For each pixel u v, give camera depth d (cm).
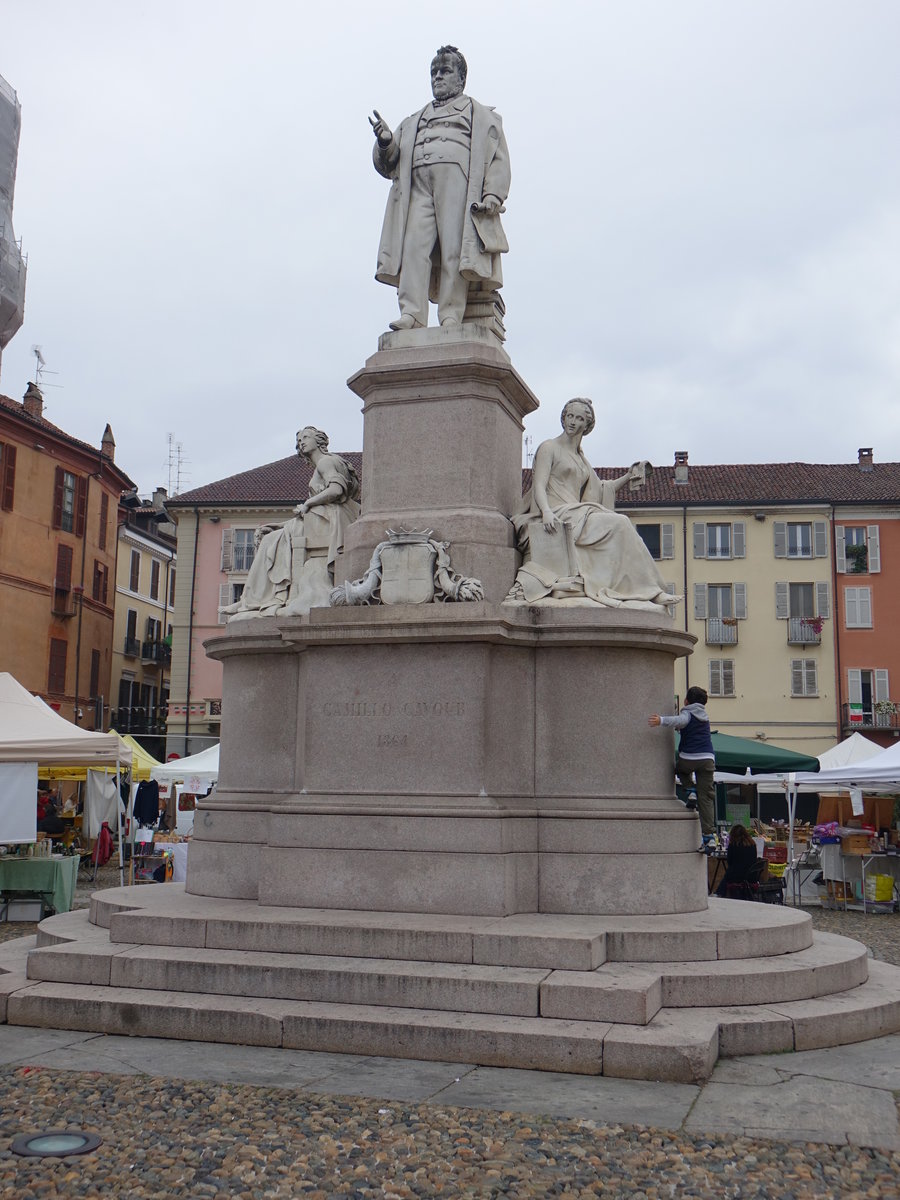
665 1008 704
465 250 1001
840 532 4219
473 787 853
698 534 4259
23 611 3912
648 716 900
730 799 3491
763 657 4200
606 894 840
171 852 1923
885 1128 543
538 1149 510
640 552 944
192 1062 642
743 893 1488
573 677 891
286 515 4259
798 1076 624
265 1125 538
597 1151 509
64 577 4103
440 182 1028
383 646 891
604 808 867
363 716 888
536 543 943
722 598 4250
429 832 835
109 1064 638
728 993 715
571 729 887
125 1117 549
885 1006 725
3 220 1908
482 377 970
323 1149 508
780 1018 681
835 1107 571
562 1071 629
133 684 4841
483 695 863
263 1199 455
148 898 939
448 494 959
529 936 727
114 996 720
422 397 978
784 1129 540
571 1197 460
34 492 3978
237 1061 645
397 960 741
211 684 4247
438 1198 458
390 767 874
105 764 1894
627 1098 583
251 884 923
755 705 4184
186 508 4306
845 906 1934
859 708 4138
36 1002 724
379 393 991
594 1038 628
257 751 970
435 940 739
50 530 4050
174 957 748
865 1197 462
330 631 890
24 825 1638
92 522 4316
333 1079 610
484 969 714
